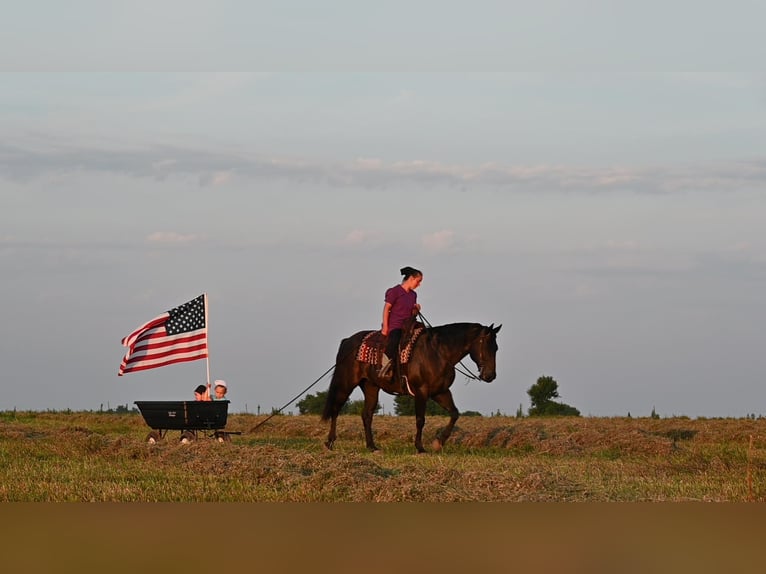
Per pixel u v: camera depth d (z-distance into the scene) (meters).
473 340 20.98
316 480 14.95
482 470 16.31
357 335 22.61
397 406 45.50
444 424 30.00
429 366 21.08
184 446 19.33
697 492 14.51
